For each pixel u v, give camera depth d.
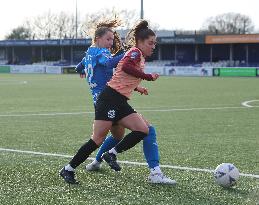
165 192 7.55
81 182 8.25
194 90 40.69
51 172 9.05
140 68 8.01
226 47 96.56
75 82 55.34
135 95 34.28
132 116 8.17
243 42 87.62
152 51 8.10
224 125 17.47
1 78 67.38
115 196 7.30
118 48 8.95
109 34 8.55
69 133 15.14
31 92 37.81
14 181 8.29
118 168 8.64
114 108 8.05
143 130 8.17
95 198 7.18
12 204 6.84
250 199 7.12
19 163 9.97
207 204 6.85
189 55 99.31
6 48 114.00
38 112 22.27
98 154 9.11
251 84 50.88
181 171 9.22
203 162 10.20
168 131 15.75
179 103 27.80
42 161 10.24
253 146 12.55
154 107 25.20
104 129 8.08
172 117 20.31
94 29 8.79
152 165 8.23
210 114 21.62
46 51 111.44
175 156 10.95
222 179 7.81
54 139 13.80
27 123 17.86
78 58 107.50
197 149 12.01
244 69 75.75
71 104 26.98
